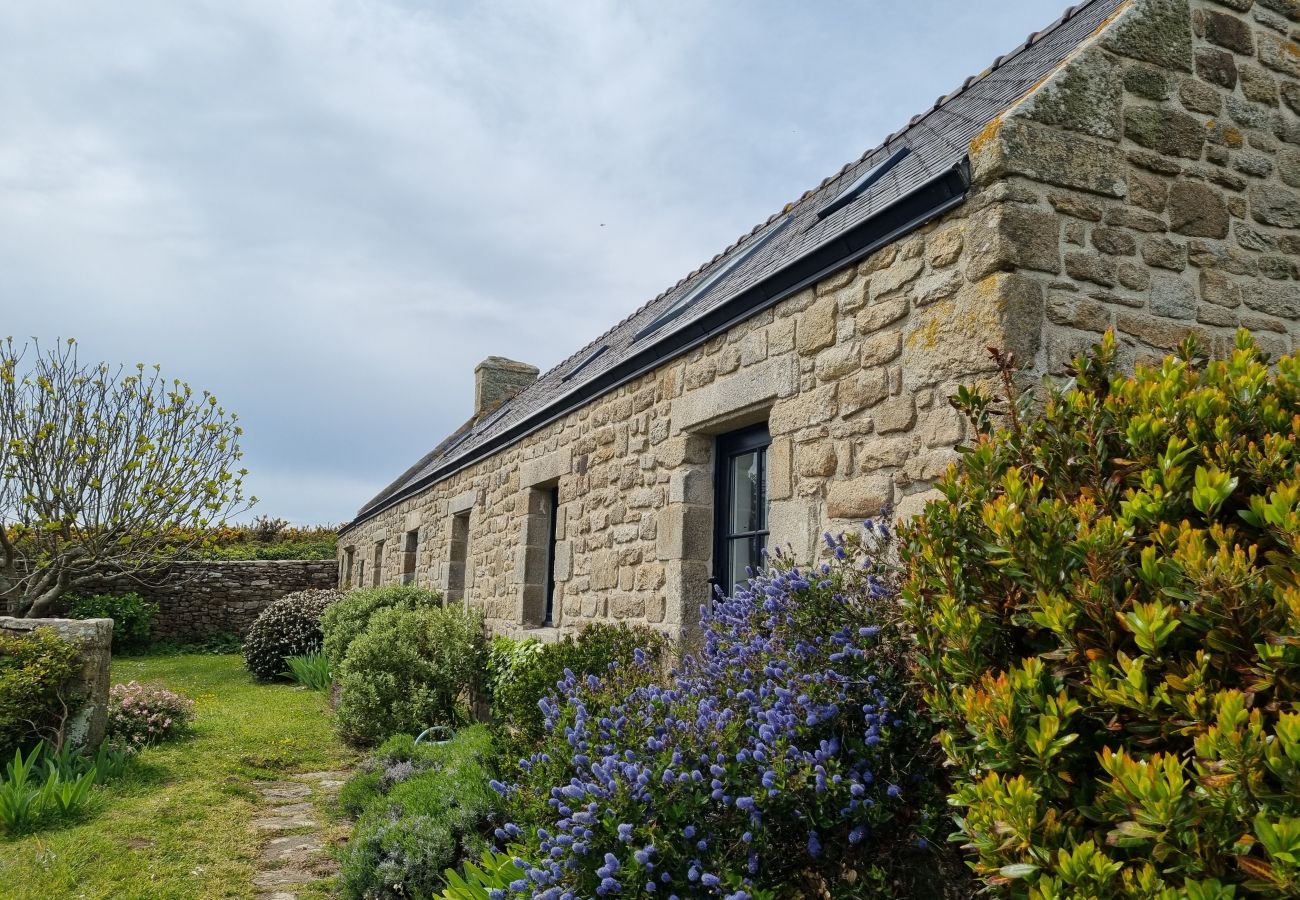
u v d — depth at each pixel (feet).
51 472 35.09
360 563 56.70
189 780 20.18
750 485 16.16
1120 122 11.34
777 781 8.07
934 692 7.48
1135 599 6.07
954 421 10.53
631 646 16.57
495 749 18.02
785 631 9.95
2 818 15.79
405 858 13.03
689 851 7.99
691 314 19.38
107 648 21.75
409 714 25.16
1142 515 6.56
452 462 34.12
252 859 15.46
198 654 50.39
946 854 8.89
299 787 20.89
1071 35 14.98
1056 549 6.66
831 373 12.98
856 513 12.22
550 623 24.94
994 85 15.87
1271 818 4.50
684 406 17.02
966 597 7.40
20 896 12.89
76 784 17.10
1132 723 5.65
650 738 8.52
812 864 8.46
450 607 30.04
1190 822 4.75
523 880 8.39
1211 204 11.91
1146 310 11.03
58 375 35.06
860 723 9.08
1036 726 6.07
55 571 35.94
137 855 14.88
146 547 37.83
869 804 8.20
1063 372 10.23
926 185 10.96
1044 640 6.94
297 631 41.32
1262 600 5.39
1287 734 4.44
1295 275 12.39
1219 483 6.33
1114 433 7.75
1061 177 10.66
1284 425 7.16
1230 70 12.52
